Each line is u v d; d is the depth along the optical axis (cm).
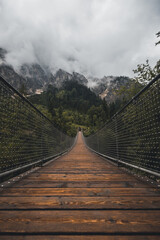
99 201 111
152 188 144
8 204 106
